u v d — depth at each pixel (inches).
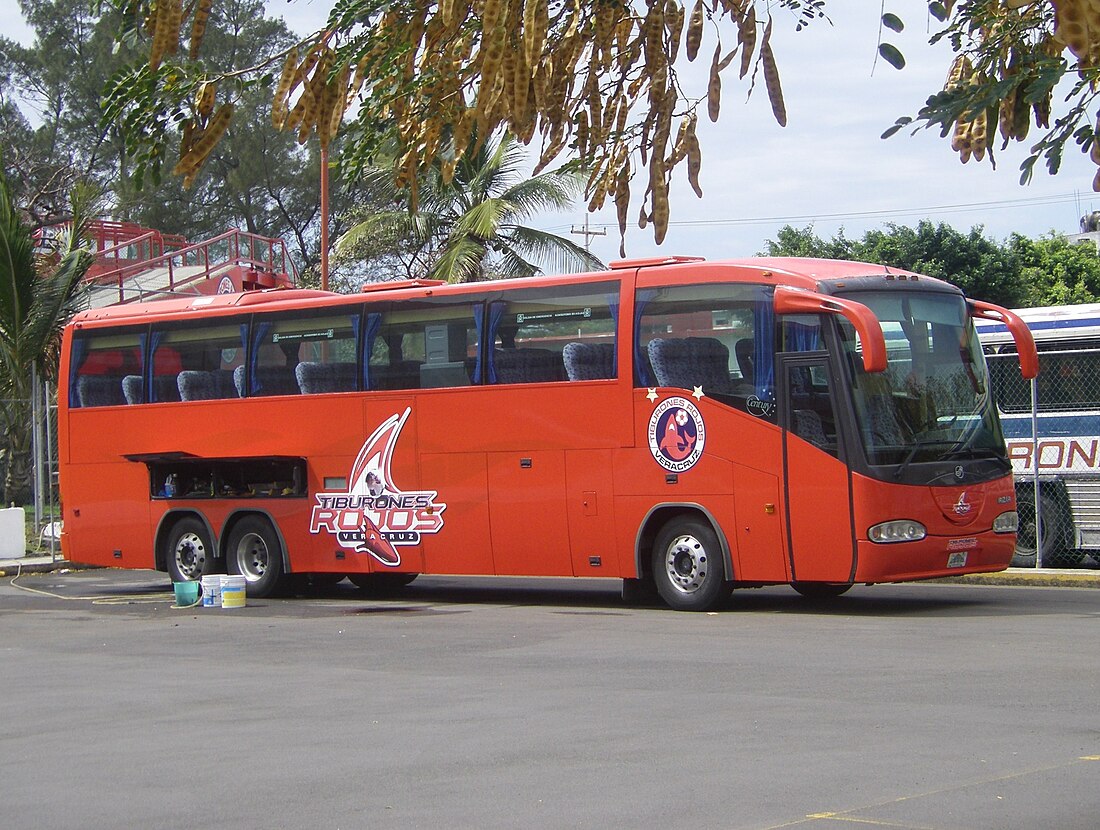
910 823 238.2
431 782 284.4
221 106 217.5
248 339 754.2
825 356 568.4
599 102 221.0
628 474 617.9
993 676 402.0
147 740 345.4
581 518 630.5
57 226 1541.6
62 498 825.5
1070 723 328.8
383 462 697.6
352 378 712.4
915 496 562.3
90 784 295.3
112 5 219.9
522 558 650.8
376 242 1459.2
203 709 391.2
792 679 407.5
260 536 745.6
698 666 440.8
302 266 2100.1
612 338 627.2
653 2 212.8
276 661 492.1
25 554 1008.9
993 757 291.7
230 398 757.3
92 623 642.2
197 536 771.4
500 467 657.0
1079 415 773.3
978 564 581.0
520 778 285.1
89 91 2011.6
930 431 575.8
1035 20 210.5
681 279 610.9
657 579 616.1
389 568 695.7
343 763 307.4
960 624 532.4
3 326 1010.1
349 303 717.9
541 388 645.9
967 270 1819.6
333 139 224.5
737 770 285.1
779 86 205.2
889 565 556.7
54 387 1113.4
